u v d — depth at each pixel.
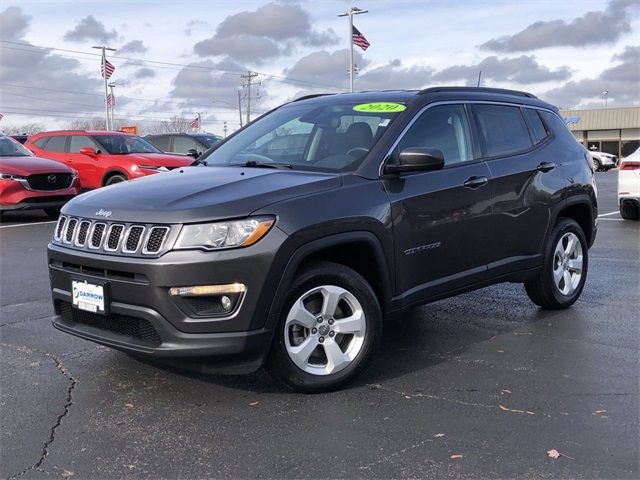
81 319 4.07
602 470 3.07
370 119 4.67
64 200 12.34
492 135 5.28
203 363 3.71
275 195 3.80
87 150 13.84
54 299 4.21
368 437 3.42
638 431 3.47
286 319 3.81
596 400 3.89
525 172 5.36
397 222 4.27
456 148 4.91
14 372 4.38
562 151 5.93
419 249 4.45
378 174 4.28
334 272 3.95
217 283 3.55
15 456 3.23
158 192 3.94
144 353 3.67
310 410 3.76
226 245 3.56
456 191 4.70
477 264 4.96
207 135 17.45
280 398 3.93
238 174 4.27
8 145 12.90
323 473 3.06
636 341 5.04
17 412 3.74
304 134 4.86
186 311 3.58
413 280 4.46
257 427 3.54
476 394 3.99
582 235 6.07
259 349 3.69
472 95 5.25
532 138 5.69
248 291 3.60
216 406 3.82
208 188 3.90
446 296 4.76
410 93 4.93
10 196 11.70
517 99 5.74
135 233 3.69
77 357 4.68
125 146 14.50
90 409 3.79
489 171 5.03
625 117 56.44
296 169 4.40
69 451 3.29
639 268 7.92
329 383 3.98
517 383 4.18
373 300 4.12
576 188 5.91
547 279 5.70
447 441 3.37
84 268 3.92
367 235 4.07
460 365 4.52
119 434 3.47
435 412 3.73
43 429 3.53
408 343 5.04
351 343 4.10
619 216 13.43
